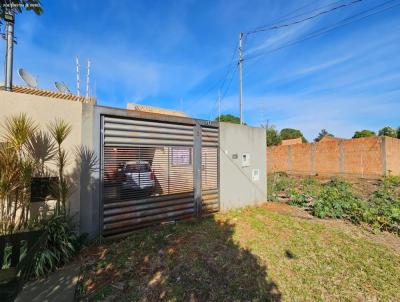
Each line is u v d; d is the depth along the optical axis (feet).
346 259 15.76
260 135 31.63
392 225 22.70
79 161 16.99
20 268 7.44
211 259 15.07
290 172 85.46
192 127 24.18
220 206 26.66
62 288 11.62
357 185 51.47
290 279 13.23
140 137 20.27
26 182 13.70
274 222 23.35
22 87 33.24
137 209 19.94
